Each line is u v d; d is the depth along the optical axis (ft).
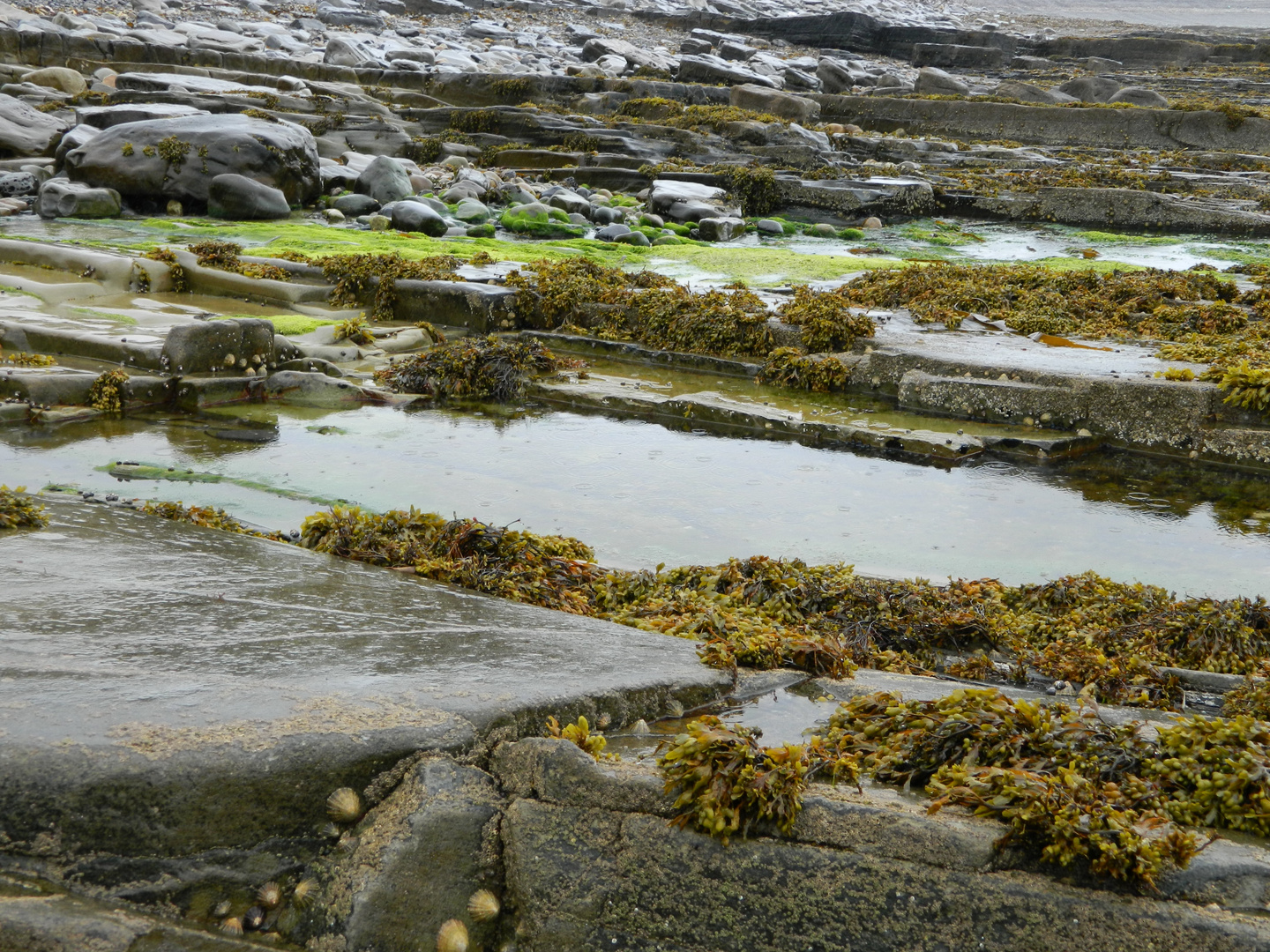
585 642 14.96
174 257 48.83
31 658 12.13
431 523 20.81
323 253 58.23
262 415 32.55
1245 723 11.61
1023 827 9.93
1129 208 82.48
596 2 209.87
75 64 110.01
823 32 179.52
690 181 87.56
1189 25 261.24
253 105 97.25
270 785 10.48
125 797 10.13
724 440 32.01
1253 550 23.94
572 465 28.76
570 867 10.41
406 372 36.19
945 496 27.27
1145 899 9.55
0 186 72.79
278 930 10.34
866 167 95.30
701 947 10.07
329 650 13.35
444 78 118.52
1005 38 175.42
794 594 19.03
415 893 10.31
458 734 11.29
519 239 70.13
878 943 9.77
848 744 12.25
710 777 10.33
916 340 39.47
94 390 31.68
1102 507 26.86
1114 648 18.10
